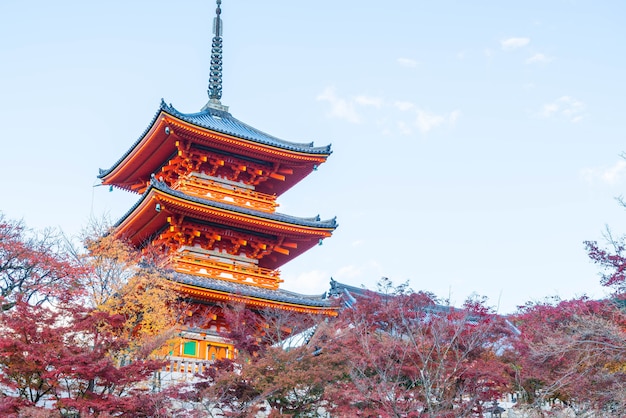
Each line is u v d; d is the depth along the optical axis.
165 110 43.88
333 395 27.64
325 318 37.62
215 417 30.58
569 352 29.36
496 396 28.88
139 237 48.03
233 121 53.28
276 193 53.47
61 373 25.25
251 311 40.88
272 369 28.77
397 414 26.08
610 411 27.62
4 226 35.84
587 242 29.62
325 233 47.53
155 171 51.88
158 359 27.83
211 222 45.50
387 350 28.44
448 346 28.06
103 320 27.81
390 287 31.66
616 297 30.06
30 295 34.31
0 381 24.91
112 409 25.19
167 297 36.97
